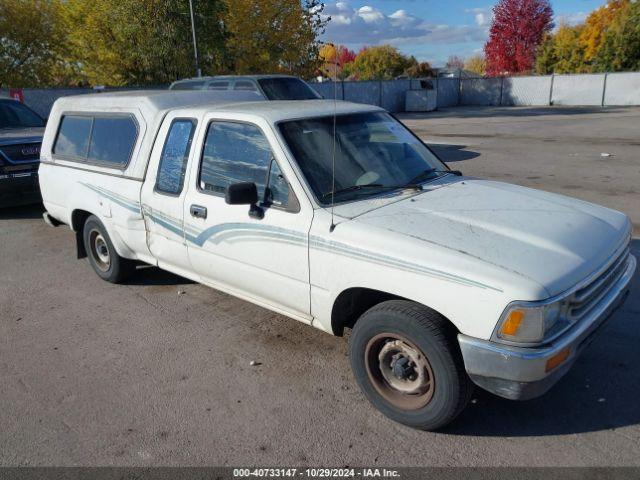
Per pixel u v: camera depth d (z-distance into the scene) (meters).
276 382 3.83
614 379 3.67
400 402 3.27
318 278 3.48
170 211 4.48
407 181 3.99
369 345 3.29
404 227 3.23
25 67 26.06
